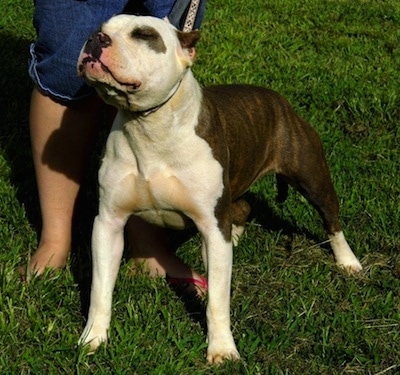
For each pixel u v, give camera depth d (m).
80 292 3.11
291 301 3.12
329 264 3.38
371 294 3.21
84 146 3.18
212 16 5.82
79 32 2.99
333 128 4.31
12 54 4.86
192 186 2.78
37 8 3.05
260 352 2.88
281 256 3.44
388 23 5.96
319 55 5.25
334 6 6.22
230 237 2.84
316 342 2.94
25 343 2.85
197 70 4.79
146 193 2.80
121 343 2.83
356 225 3.59
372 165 3.99
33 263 3.20
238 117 3.07
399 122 4.40
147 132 2.73
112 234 2.86
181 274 3.24
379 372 2.85
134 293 3.11
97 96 3.13
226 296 2.83
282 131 3.25
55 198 3.21
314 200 3.32
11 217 3.46
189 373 2.77
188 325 2.96
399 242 3.48
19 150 3.91
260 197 3.73
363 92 4.65
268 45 5.36
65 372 2.77
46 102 3.11
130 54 2.61
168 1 3.06
